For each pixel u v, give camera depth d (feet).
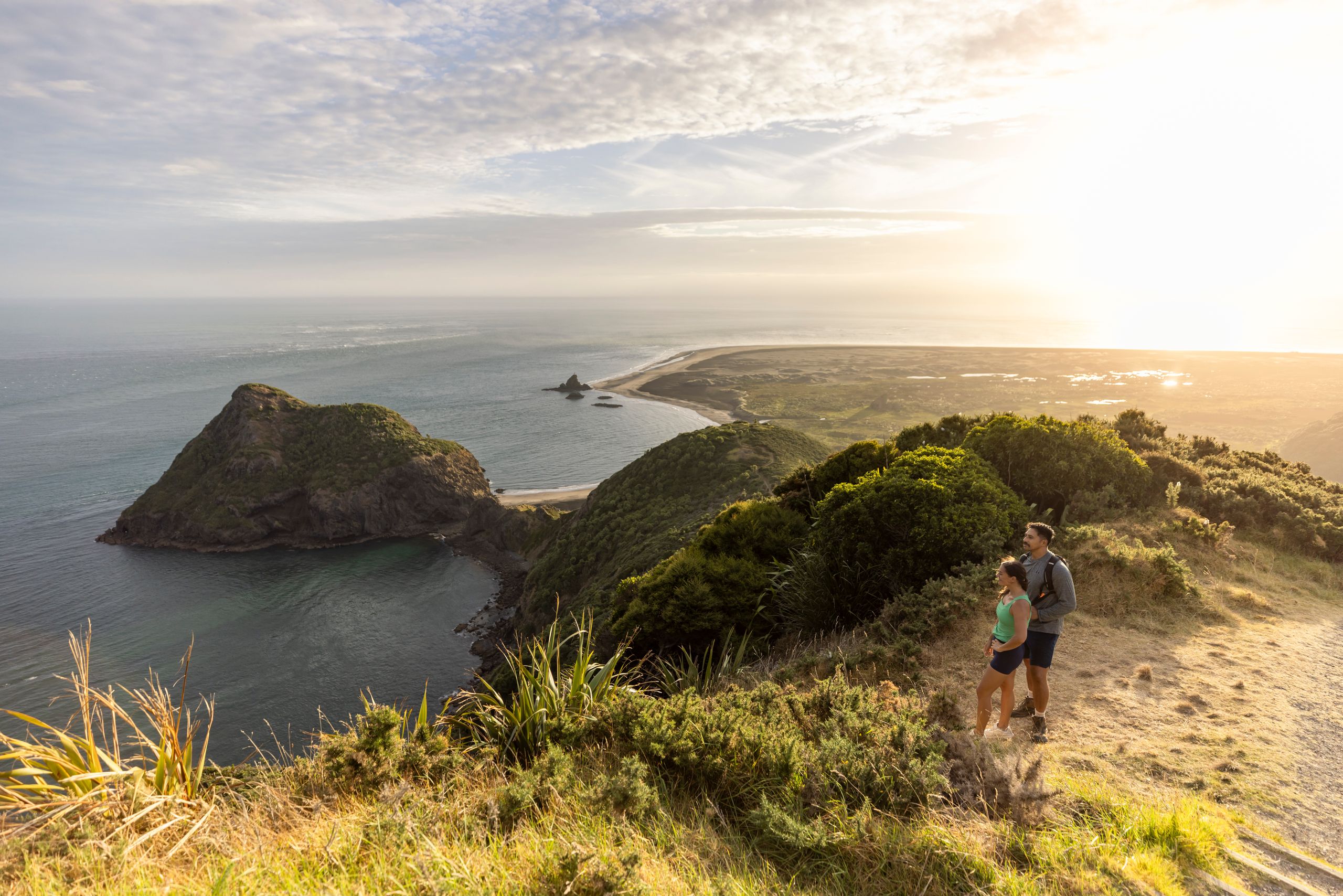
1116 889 14.23
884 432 622.54
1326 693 25.13
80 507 438.81
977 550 39.01
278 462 381.60
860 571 41.81
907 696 25.61
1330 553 45.83
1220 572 40.16
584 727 22.07
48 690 222.89
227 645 248.52
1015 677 27.07
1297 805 18.15
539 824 16.25
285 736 192.85
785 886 14.56
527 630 214.28
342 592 296.10
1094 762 20.61
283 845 14.87
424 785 18.57
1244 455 68.23
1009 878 14.24
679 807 18.26
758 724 20.85
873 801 17.20
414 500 379.96
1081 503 48.21
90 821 14.52
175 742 17.26
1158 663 28.04
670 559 60.08
